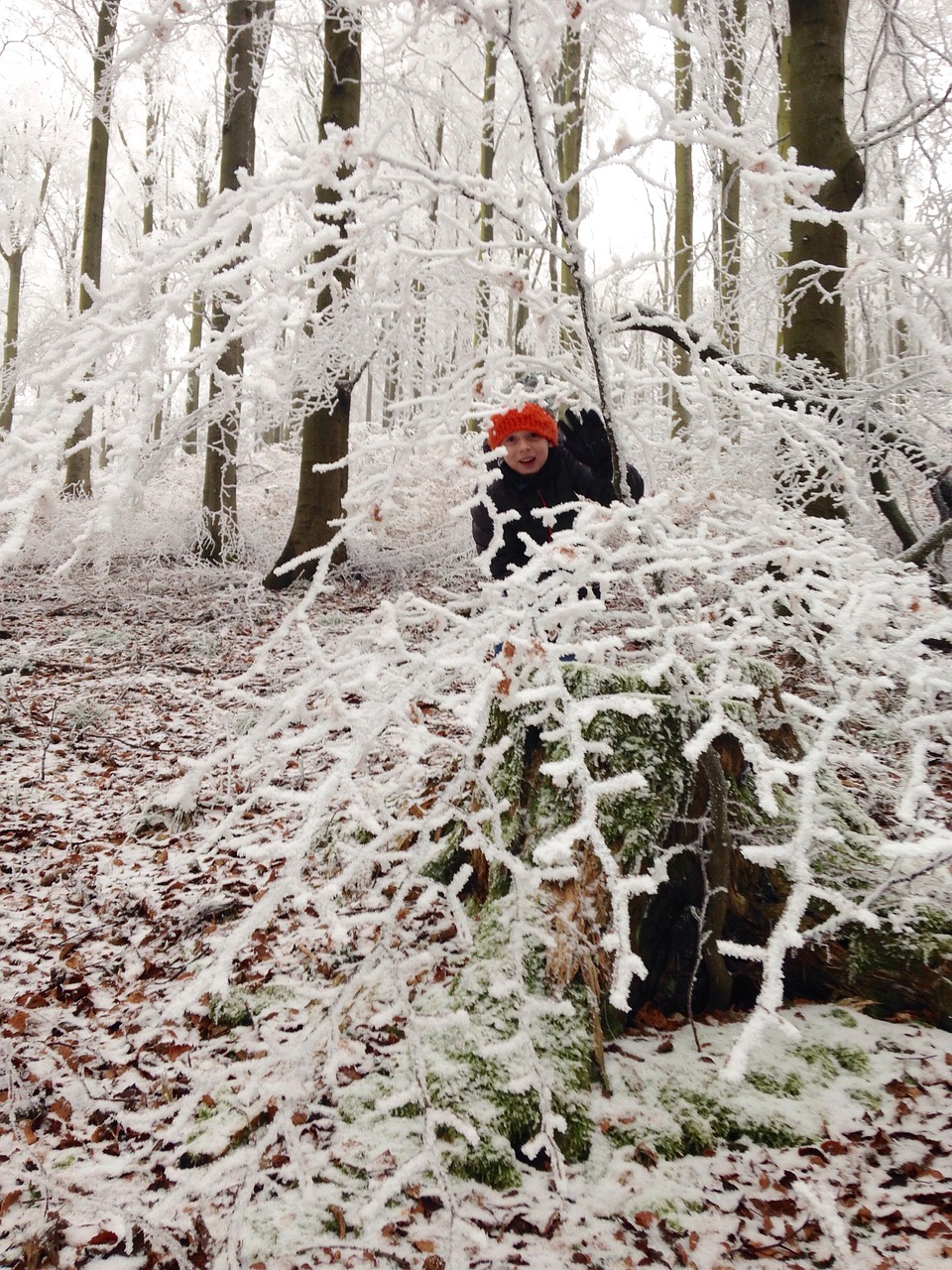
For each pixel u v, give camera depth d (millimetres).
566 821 2648
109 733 5570
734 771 2801
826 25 4910
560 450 2916
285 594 8414
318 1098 2182
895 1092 2234
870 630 1969
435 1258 1856
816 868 2684
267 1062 1638
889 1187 1973
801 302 4848
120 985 3086
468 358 2613
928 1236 1831
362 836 3328
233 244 1574
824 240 4770
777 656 3797
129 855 4055
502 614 1726
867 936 2590
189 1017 2836
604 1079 2338
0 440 1242
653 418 2881
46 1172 2109
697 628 1757
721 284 4766
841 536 2271
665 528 2178
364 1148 2148
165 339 1471
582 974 2469
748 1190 2010
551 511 1980
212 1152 2178
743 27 6059
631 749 2668
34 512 1146
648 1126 2189
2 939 3391
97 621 8078
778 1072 2330
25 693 6250
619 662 3289
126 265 1440
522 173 2277
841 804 2945
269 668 4770
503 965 2516
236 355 6523
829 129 4879
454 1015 1717
